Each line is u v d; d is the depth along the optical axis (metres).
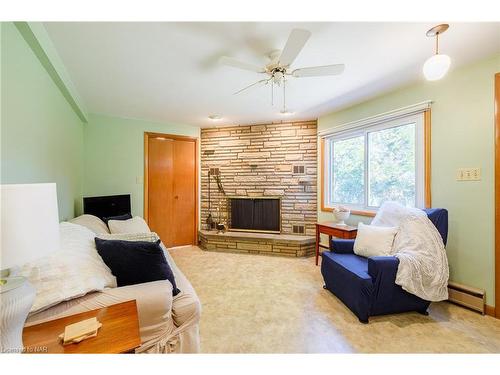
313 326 1.81
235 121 3.98
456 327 1.79
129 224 2.63
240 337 1.68
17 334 0.75
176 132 4.11
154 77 2.30
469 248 2.10
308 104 3.14
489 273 1.98
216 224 4.24
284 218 3.98
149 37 1.66
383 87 2.59
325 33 1.63
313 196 3.86
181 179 4.20
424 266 1.87
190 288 1.51
